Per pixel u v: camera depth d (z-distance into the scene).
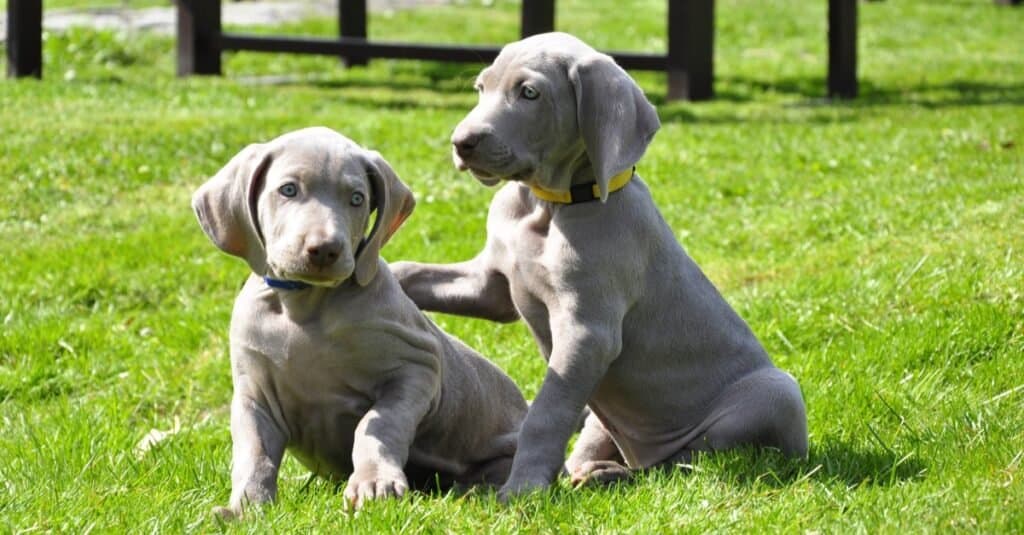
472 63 22.19
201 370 10.50
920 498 6.31
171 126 17.78
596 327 7.01
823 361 9.45
